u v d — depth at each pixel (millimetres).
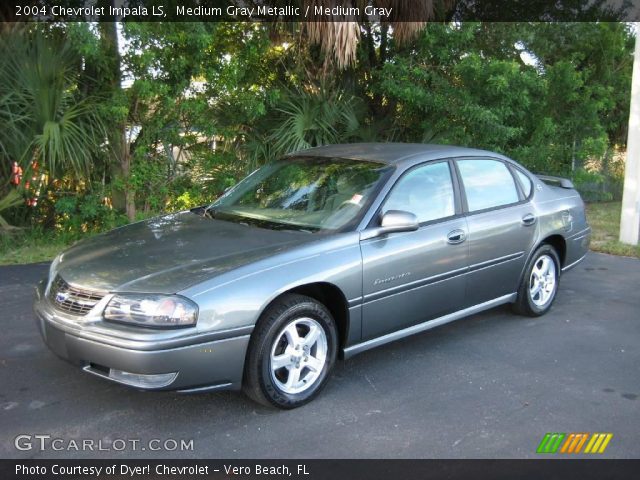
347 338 4234
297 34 9414
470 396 4203
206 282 3602
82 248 4332
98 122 8203
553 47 11797
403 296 4504
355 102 10219
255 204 4918
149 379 3467
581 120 11773
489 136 10195
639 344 5258
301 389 3998
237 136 9594
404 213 4305
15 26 7910
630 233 9078
